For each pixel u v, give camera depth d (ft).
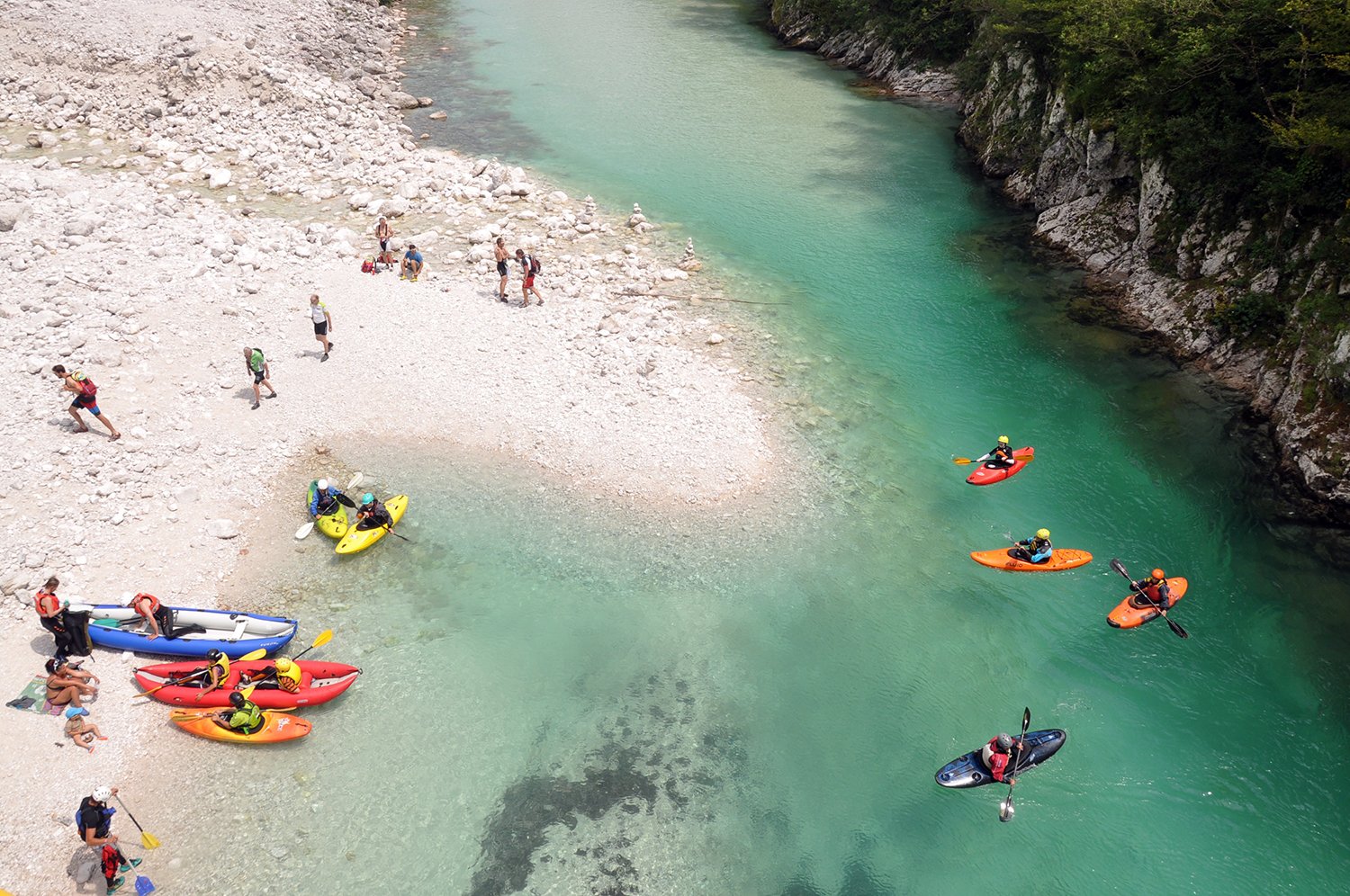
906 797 59.88
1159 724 64.54
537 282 113.60
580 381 95.96
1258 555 79.05
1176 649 70.38
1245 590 75.56
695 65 214.48
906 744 63.21
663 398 94.79
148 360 91.15
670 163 159.12
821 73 213.46
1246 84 104.06
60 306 95.14
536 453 86.99
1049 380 102.53
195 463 81.56
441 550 77.20
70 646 63.05
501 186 139.74
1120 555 79.15
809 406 96.73
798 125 179.73
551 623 71.41
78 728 58.80
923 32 199.93
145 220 115.85
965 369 104.58
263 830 55.93
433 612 71.72
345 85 178.19
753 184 152.15
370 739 61.98
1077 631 72.02
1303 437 86.38
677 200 145.18
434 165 146.92
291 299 104.63
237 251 111.75
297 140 149.79
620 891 54.08
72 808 55.62
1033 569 76.59
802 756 62.28
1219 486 86.63
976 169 161.27
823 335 110.11
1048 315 115.03
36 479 76.18
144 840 53.88
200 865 53.83
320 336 93.91
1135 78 112.37
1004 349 108.27
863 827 58.03
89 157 136.77
